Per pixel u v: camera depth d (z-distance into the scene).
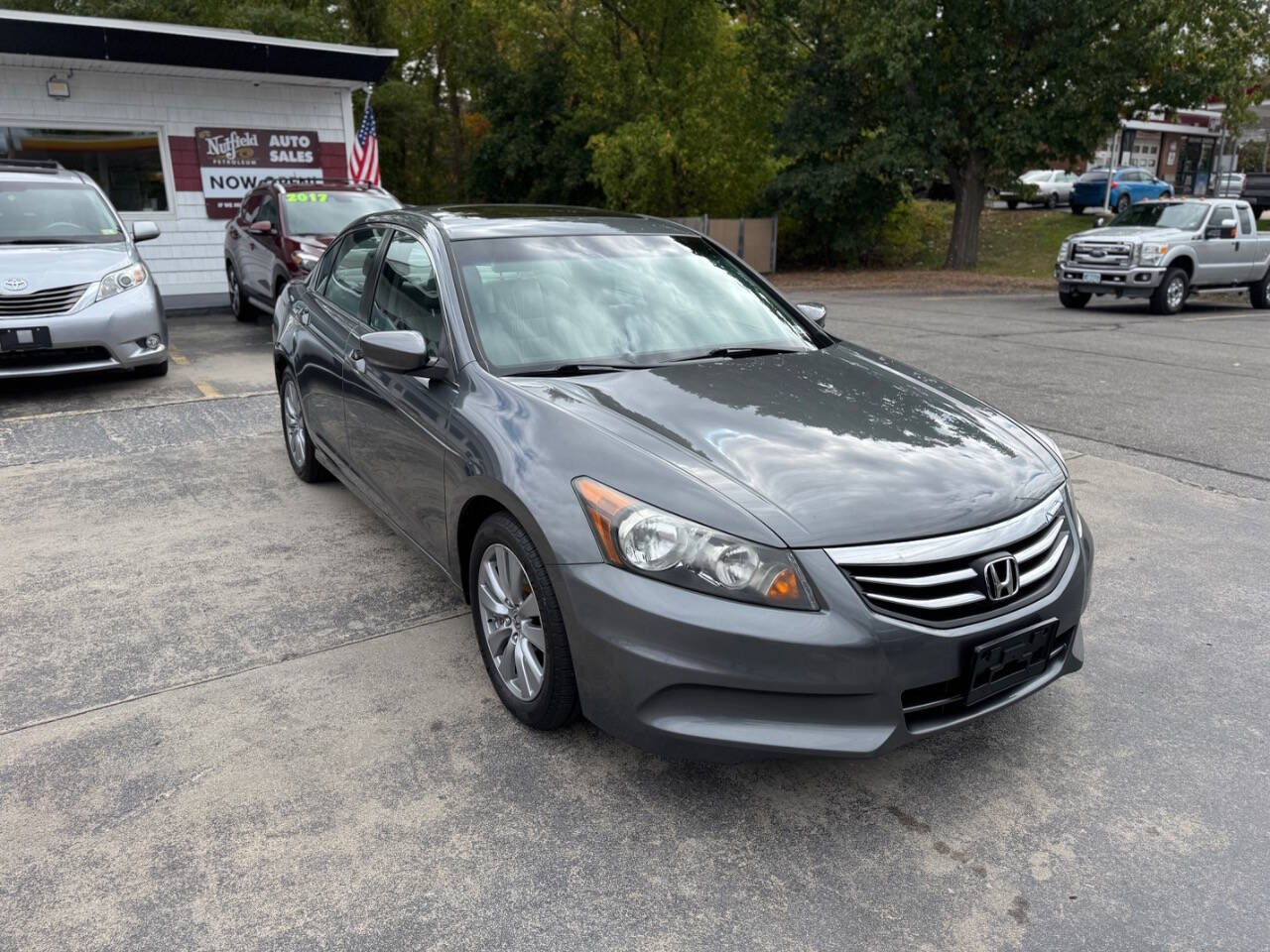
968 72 21.47
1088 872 2.46
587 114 27.25
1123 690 3.35
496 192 33.28
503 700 3.16
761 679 2.41
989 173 24.31
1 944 2.19
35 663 3.51
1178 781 2.83
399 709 3.21
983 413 3.39
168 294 13.46
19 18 10.91
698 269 4.17
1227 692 3.34
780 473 2.65
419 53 37.78
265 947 2.19
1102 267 15.81
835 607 2.41
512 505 2.84
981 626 2.54
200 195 13.48
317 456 5.23
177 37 11.91
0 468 5.90
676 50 25.00
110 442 6.50
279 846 2.53
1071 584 2.81
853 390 3.35
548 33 27.12
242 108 13.54
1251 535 4.88
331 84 13.79
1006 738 3.07
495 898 2.36
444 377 3.45
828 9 22.52
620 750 2.99
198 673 3.44
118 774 2.83
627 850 2.54
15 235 8.02
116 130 12.77
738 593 2.43
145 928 2.24
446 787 2.79
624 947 2.21
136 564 4.43
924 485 2.67
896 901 2.36
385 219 4.55
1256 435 6.95
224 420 7.09
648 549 2.51
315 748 2.98
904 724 2.49
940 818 2.68
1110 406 7.97
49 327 7.28
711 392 3.20
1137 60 20.28
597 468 2.70
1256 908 2.32
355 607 4.00
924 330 13.21
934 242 30.73
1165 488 5.66
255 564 4.45
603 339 3.59
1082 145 21.64
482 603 3.20
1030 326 13.90
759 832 2.62
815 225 26.95
